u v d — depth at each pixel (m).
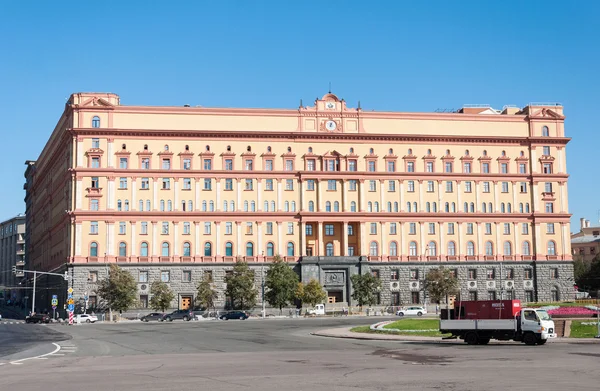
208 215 133.38
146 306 129.25
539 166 144.50
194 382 30.44
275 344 57.22
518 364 37.06
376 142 140.12
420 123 141.88
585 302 106.56
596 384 28.62
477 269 139.88
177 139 134.12
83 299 126.62
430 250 139.62
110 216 129.75
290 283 126.69
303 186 136.75
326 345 55.53
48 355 47.16
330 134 138.12
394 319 105.81
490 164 143.25
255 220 134.75
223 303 131.75
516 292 140.38
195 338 65.88
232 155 135.38
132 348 53.75
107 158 131.12
